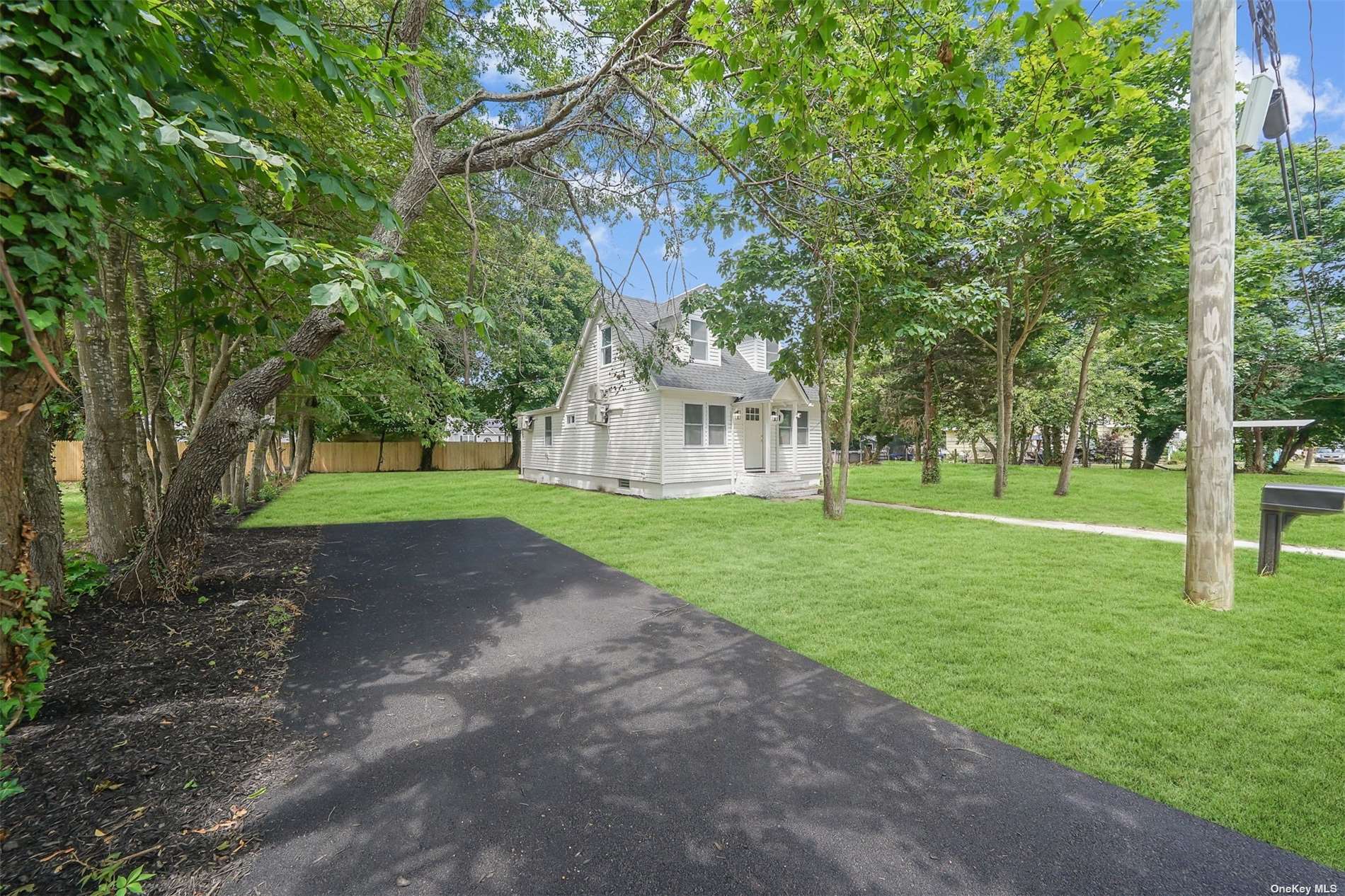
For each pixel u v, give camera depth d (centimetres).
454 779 224
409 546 723
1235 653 348
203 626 400
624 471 1383
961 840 187
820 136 333
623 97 432
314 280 315
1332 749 241
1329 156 1460
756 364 1684
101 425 562
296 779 223
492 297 629
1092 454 2831
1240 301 1003
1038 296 1127
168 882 167
